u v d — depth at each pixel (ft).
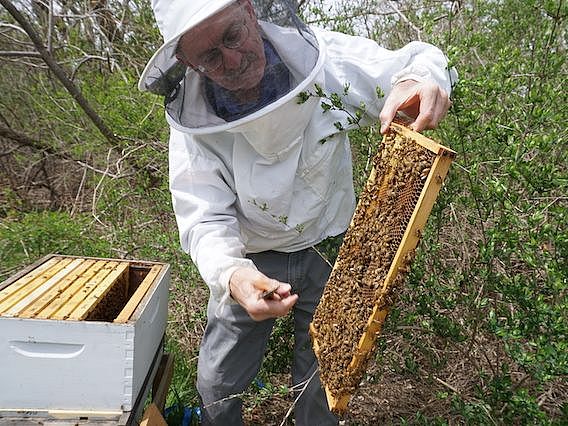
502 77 6.42
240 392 7.82
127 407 5.92
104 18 17.49
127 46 17.17
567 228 6.18
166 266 8.06
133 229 13.09
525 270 7.27
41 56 15.80
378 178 5.58
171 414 8.92
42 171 22.25
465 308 7.62
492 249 5.86
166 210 12.84
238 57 5.39
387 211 5.05
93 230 14.01
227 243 6.23
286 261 7.43
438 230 6.87
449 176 6.60
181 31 4.98
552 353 5.16
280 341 9.39
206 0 5.16
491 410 6.26
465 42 7.28
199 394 8.01
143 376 6.58
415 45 6.78
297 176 6.77
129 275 8.14
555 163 6.35
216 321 7.59
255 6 5.54
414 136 4.90
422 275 6.72
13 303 6.18
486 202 6.17
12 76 21.84
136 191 13.41
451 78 6.44
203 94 5.90
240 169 6.63
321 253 7.30
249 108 5.71
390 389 9.00
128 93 14.56
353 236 5.74
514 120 6.55
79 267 7.85
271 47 5.64
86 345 5.76
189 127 6.04
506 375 6.05
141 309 6.25
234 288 5.49
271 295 5.10
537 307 5.50
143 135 13.78
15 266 12.39
